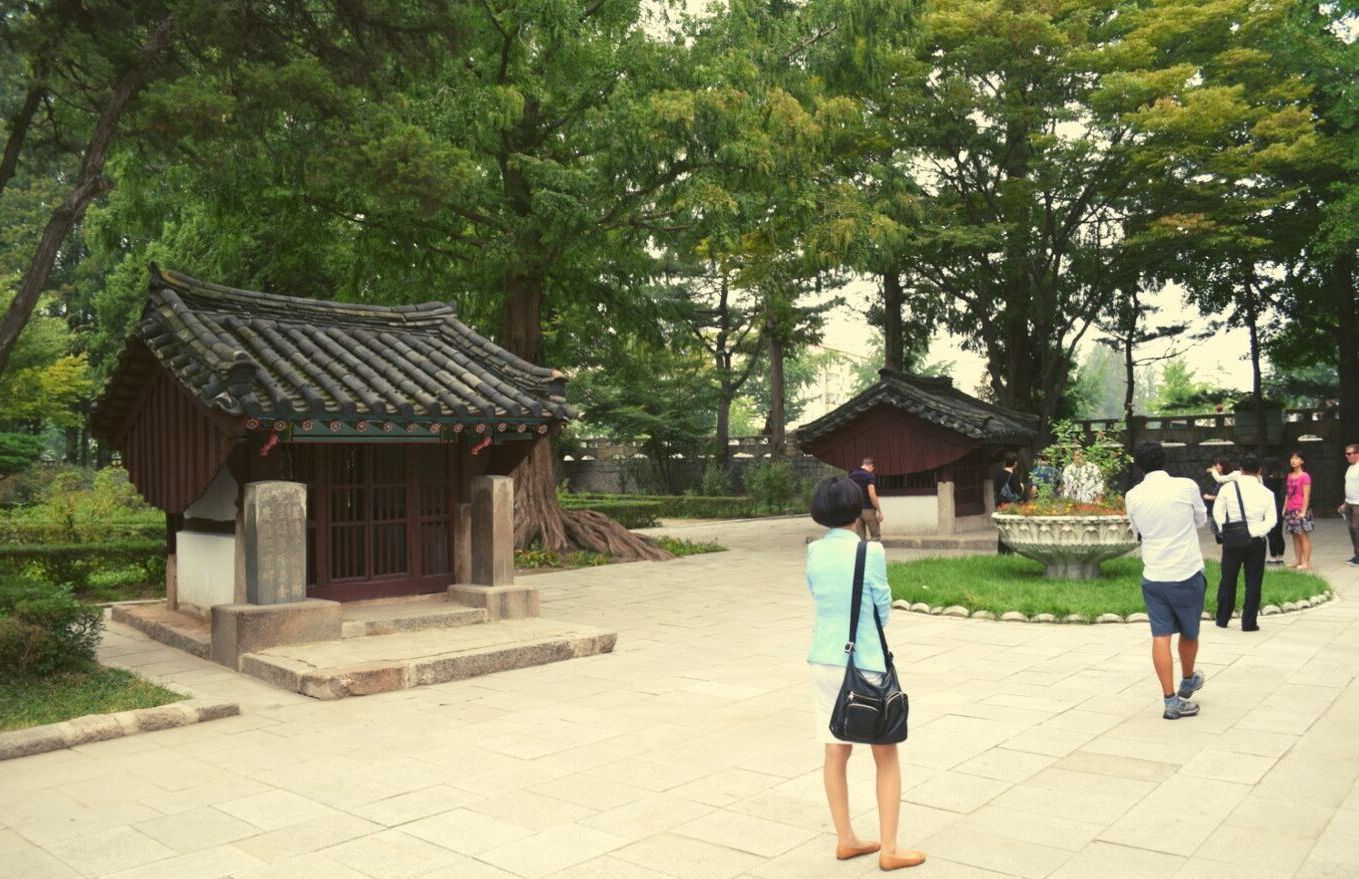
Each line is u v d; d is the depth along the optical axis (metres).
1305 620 9.59
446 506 10.29
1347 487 14.61
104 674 7.60
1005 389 25.95
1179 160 20.98
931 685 7.25
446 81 14.60
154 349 8.86
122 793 5.12
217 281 19.58
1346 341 27.14
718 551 19.50
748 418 70.50
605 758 5.59
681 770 5.32
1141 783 4.89
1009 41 20.23
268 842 4.37
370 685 7.36
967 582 11.94
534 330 17.84
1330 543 18.27
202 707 6.61
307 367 8.97
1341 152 22.34
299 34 10.27
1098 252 23.91
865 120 21.17
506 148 16.42
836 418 19.23
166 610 10.74
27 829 4.60
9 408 25.98
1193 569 6.09
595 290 19.22
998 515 12.40
